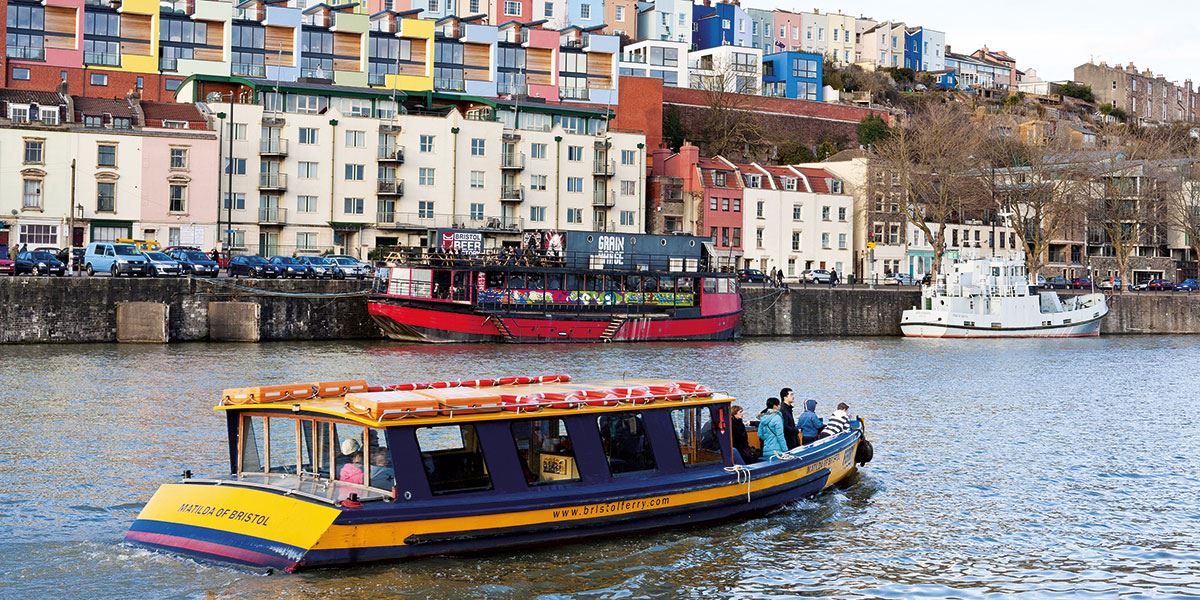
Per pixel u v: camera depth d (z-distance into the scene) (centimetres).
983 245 13162
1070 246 13725
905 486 2967
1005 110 17788
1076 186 11088
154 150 9212
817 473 2739
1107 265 13662
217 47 11394
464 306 7300
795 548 2378
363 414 2081
